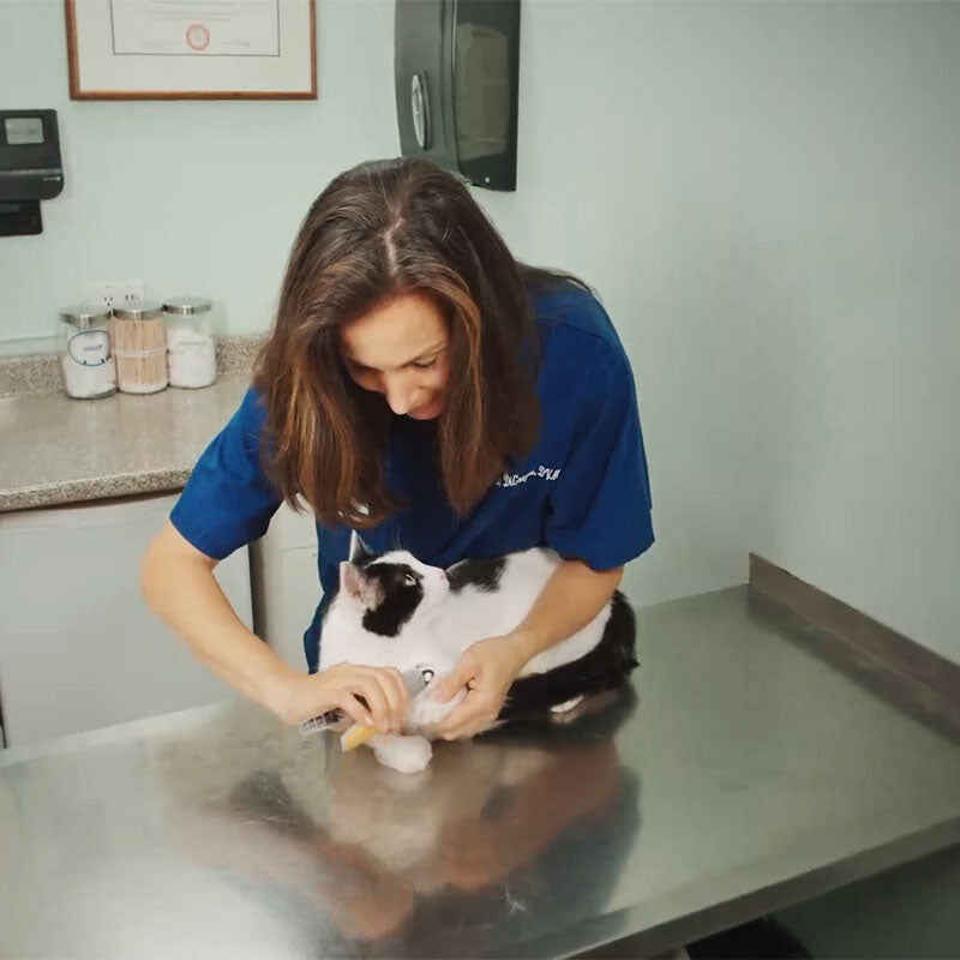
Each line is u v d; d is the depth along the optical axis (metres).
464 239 0.83
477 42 1.78
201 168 2.06
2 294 2.02
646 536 1.13
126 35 1.94
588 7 1.73
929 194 1.47
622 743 1.02
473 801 0.93
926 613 1.54
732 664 1.17
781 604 1.30
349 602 1.02
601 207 1.83
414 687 0.99
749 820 0.91
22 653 1.77
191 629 1.02
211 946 0.76
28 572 1.73
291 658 1.93
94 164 2.00
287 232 2.16
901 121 1.49
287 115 2.08
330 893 0.81
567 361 1.01
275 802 0.92
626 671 1.15
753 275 1.70
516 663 1.01
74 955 0.75
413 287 0.79
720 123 1.67
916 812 0.92
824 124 1.56
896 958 0.95
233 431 1.04
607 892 0.82
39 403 2.03
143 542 1.77
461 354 0.84
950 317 1.46
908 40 1.45
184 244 2.11
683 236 1.75
